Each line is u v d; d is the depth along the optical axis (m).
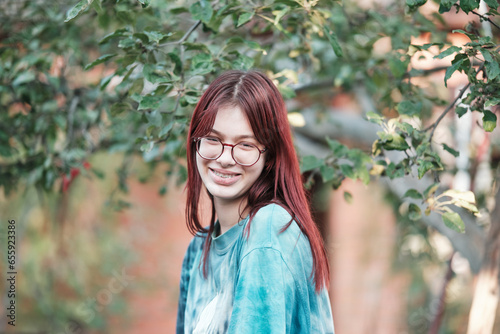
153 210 7.33
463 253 3.28
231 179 1.67
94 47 3.53
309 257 1.65
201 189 1.91
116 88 2.79
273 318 1.54
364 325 6.75
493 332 4.70
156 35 2.19
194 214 1.87
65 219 5.76
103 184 5.80
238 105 1.63
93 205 6.16
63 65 3.27
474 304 2.76
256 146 1.66
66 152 3.12
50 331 6.45
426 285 6.42
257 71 1.72
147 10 2.66
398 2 3.39
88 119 3.21
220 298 1.72
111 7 2.64
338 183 2.68
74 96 3.23
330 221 6.93
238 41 2.33
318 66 3.32
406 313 6.53
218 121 1.64
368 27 3.46
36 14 3.28
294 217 1.65
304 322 1.63
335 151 2.53
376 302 6.68
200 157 1.70
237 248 1.68
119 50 3.07
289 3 2.28
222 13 2.34
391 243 6.79
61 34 3.28
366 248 6.82
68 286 6.74
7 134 3.16
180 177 3.30
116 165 5.83
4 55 3.03
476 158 3.79
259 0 2.64
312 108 4.33
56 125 3.18
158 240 7.32
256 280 1.56
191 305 1.85
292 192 1.69
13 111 3.63
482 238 3.28
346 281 6.85
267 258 1.58
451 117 4.13
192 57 2.46
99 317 6.71
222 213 1.76
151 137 2.33
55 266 6.43
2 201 4.94
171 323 7.30
